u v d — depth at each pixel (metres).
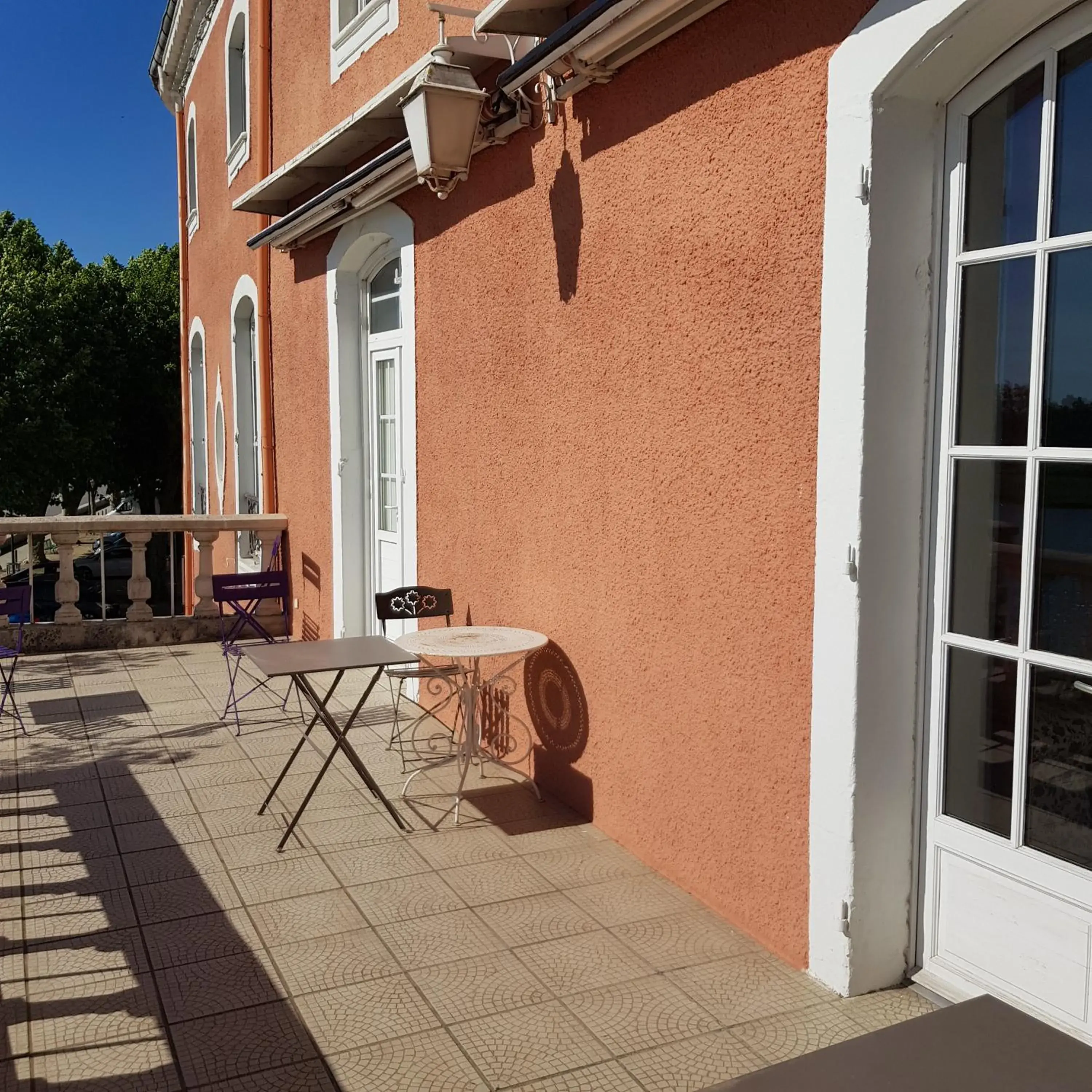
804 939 3.45
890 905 3.30
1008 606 2.99
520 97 4.86
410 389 6.60
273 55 9.35
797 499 3.40
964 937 3.17
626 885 4.14
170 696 7.32
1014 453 2.93
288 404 9.35
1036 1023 1.57
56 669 8.19
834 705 3.23
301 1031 3.13
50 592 23.92
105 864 4.38
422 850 4.51
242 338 12.08
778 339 3.45
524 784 5.33
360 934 3.75
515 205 5.16
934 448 3.19
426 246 6.25
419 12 6.25
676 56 3.88
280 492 9.76
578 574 4.76
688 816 4.04
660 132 4.00
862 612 3.13
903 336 3.12
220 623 9.25
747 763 3.69
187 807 5.07
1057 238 2.79
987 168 3.00
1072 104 2.74
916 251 3.12
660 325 4.07
